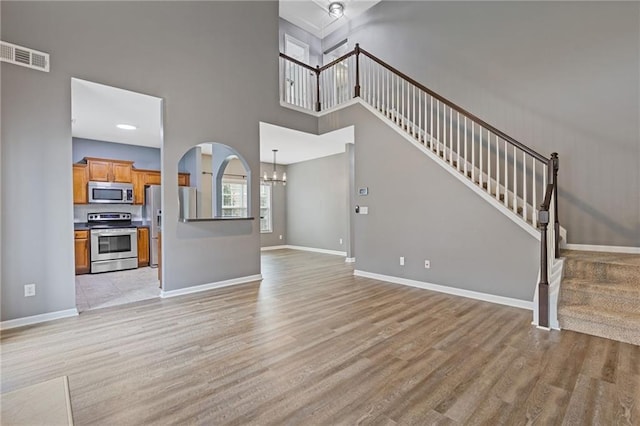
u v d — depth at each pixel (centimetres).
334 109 576
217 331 294
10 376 216
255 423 167
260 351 252
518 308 357
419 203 455
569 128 414
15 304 307
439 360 235
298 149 757
